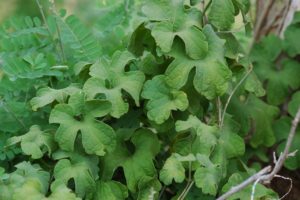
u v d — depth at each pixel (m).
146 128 2.61
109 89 2.51
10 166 2.74
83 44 2.96
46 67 2.78
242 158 3.19
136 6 3.27
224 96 2.85
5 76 2.88
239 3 2.67
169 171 2.40
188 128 2.56
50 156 2.52
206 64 2.49
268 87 3.32
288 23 3.52
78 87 2.69
